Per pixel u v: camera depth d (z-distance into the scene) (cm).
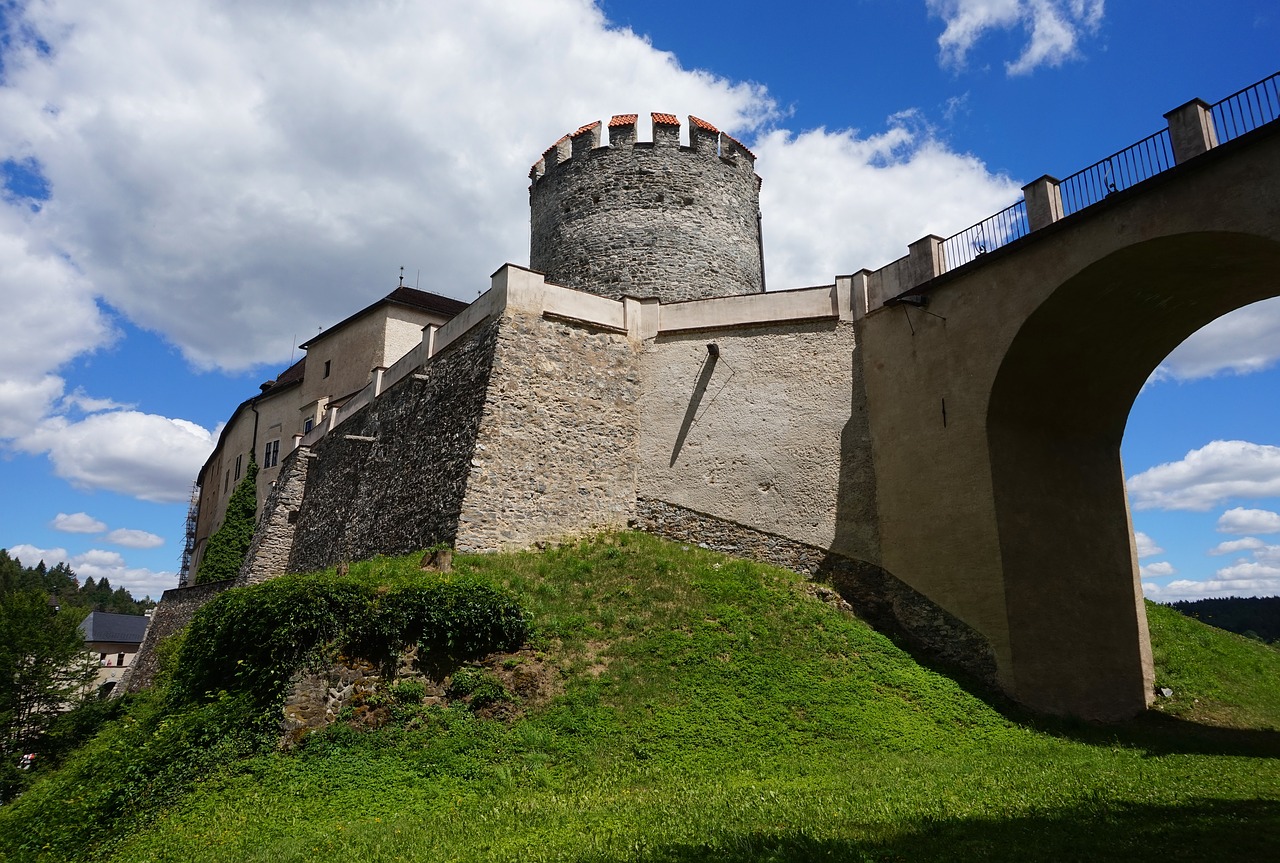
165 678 2205
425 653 1233
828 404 1873
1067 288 1412
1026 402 1582
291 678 1146
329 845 827
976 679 1466
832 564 1761
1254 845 712
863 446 1798
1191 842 723
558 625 1389
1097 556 1634
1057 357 1548
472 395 1920
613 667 1303
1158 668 1773
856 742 1182
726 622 1467
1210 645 1958
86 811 988
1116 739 1323
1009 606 1448
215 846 852
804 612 1564
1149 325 1531
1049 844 717
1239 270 1328
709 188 2636
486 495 1781
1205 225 1201
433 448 2030
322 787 1007
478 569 1598
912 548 1642
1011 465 1549
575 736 1136
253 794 988
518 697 1213
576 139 2684
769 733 1171
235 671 1199
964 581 1527
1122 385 1678
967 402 1580
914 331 1731
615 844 748
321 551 2658
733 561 1792
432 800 980
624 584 1595
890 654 1500
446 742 1109
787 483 1866
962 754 1177
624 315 2142
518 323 1961
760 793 928
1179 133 1255
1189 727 1509
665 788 982
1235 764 1127
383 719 1147
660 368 2098
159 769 1040
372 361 3350
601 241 2548
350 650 1195
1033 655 1452
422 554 1647
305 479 3142
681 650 1358
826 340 1923
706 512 1933
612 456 2003
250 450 4325
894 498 1703
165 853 855
